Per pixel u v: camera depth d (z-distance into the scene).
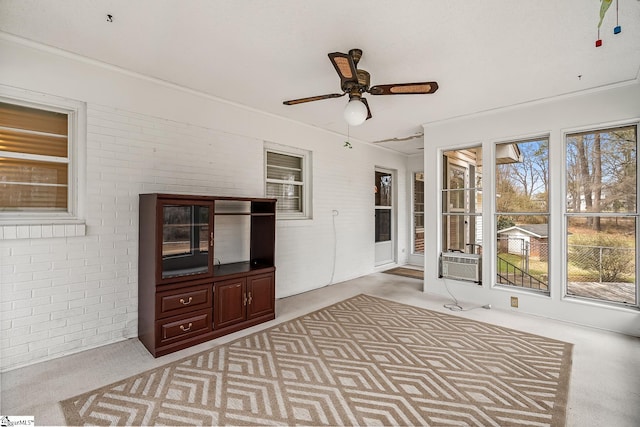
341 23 2.20
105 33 2.36
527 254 3.91
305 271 4.82
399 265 7.01
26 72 2.49
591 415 1.91
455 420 1.86
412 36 2.36
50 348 2.58
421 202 7.38
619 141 3.29
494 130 4.01
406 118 4.39
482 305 4.06
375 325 3.38
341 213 5.44
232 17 2.15
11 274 2.41
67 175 2.75
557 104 3.55
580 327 3.33
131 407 1.96
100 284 2.84
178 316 2.78
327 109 4.10
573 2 1.96
